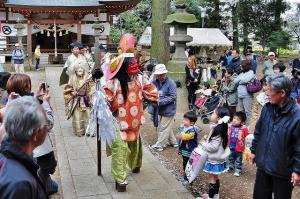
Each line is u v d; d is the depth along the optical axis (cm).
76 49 741
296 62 945
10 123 189
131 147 540
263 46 3769
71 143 703
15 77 367
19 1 2409
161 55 1377
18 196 175
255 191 381
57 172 561
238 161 588
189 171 470
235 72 842
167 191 495
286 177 352
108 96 482
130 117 491
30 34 2422
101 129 480
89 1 2489
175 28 1056
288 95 346
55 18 2453
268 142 358
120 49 488
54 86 1356
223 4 3759
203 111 966
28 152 196
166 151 690
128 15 3528
